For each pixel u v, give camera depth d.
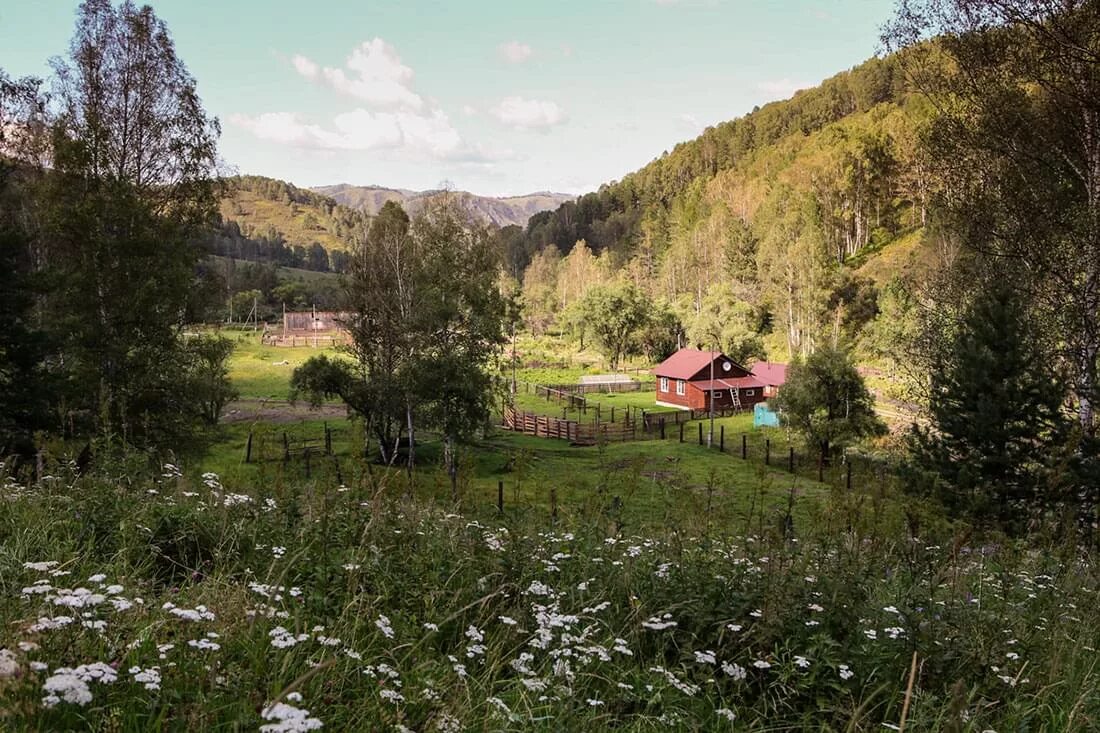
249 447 19.42
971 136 18.80
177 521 5.71
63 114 23.02
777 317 77.56
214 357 23.81
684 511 7.25
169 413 21.77
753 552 5.97
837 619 4.49
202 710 2.67
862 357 57.62
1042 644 4.74
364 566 4.77
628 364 93.19
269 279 148.25
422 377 29.56
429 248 34.75
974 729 3.55
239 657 3.37
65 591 3.24
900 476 15.51
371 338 32.28
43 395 17.86
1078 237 16.52
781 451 37.44
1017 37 17.16
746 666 4.11
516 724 3.24
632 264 135.62
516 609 4.60
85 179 21.45
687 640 4.47
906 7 18.88
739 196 123.12
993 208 18.55
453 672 3.64
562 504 7.86
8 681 2.44
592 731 3.34
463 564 5.22
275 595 3.97
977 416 14.59
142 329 21.11
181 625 3.59
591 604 4.95
